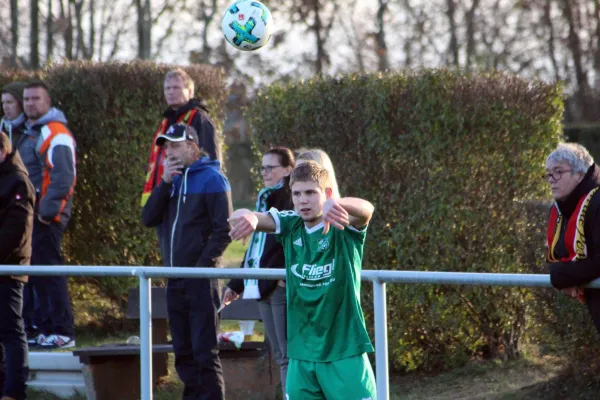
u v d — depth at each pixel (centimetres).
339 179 2519
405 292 2464
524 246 2345
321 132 2558
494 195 2459
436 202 2430
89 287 3300
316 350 1480
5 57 8438
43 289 2764
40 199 2786
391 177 2473
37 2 8450
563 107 2523
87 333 3189
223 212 1978
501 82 2450
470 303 2486
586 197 1416
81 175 3198
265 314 2020
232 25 2369
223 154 3394
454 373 2467
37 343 2770
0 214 2064
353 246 1477
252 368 2322
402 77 2448
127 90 3164
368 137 2469
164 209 2081
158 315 2656
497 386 2291
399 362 2498
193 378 1975
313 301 1481
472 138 2431
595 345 2072
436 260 2450
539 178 2509
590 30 11094
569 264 1344
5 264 2048
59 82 3177
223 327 3225
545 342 2198
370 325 2514
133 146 3184
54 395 2448
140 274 1684
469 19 10244
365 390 1447
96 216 3216
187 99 2502
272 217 1526
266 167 2047
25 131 2833
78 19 8775
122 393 2316
